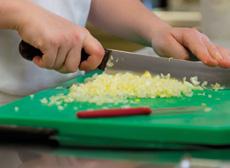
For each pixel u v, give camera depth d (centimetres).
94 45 111
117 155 77
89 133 81
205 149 78
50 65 110
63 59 110
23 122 86
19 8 106
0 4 105
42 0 132
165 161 74
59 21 109
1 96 129
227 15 211
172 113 90
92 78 124
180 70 125
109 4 153
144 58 127
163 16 293
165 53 138
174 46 134
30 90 129
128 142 80
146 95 107
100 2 154
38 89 130
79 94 106
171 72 125
